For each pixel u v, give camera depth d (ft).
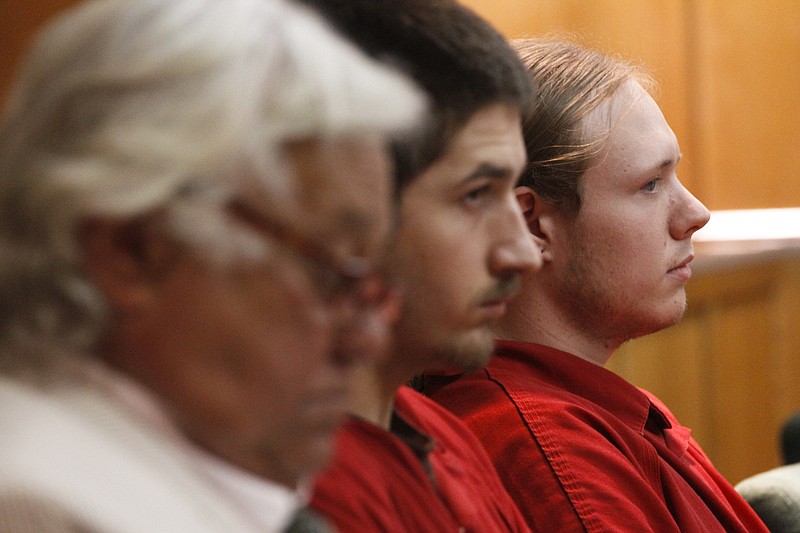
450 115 9.89
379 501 9.49
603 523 13.09
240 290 6.09
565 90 14.94
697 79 40.01
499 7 33.88
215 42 5.94
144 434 6.16
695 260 37.11
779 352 40.09
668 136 15.17
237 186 5.96
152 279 6.02
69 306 5.94
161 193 5.71
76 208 5.66
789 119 41.55
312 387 6.44
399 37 9.80
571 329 15.39
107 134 5.73
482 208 10.29
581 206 14.84
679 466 15.10
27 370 6.15
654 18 38.47
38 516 5.56
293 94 6.08
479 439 13.98
